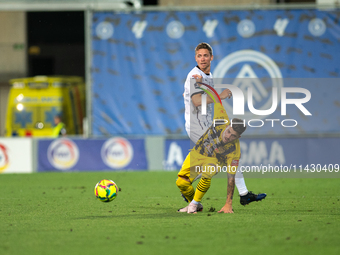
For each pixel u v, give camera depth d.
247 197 29.22
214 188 41.62
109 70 57.97
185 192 27.95
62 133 63.03
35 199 35.09
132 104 58.16
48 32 97.56
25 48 91.00
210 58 27.62
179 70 57.66
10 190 41.31
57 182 47.94
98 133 58.59
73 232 22.08
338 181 47.44
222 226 23.11
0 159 59.00
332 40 56.91
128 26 57.66
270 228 22.53
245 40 56.81
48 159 59.16
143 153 58.41
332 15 56.84
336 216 26.05
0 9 76.62
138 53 57.78
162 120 58.16
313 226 23.02
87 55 57.88
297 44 56.91
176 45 57.53
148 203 32.34
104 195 30.08
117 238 20.66
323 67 57.06
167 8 57.12
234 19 56.91
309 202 32.12
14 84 67.31
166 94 57.94
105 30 57.75
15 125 66.56
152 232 21.86
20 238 20.89
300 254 17.70
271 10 56.84
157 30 57.56
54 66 97.69
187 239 20.28
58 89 67.00
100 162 58.75
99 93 58.16
